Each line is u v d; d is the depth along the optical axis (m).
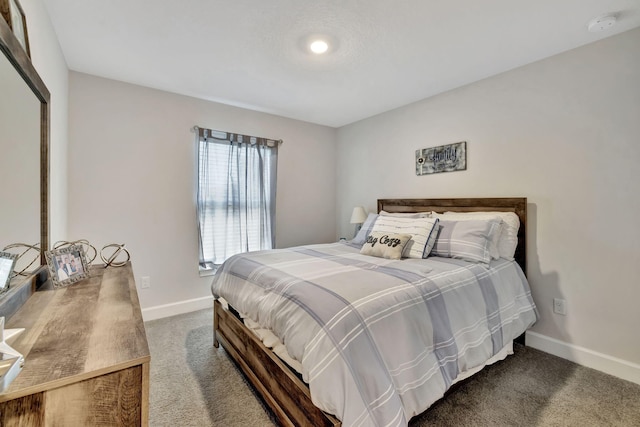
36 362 0.71
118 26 1.89
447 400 1.69
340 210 4.25
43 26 1.64
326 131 4.20
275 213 3.66
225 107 3.30
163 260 2.95
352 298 1.36
